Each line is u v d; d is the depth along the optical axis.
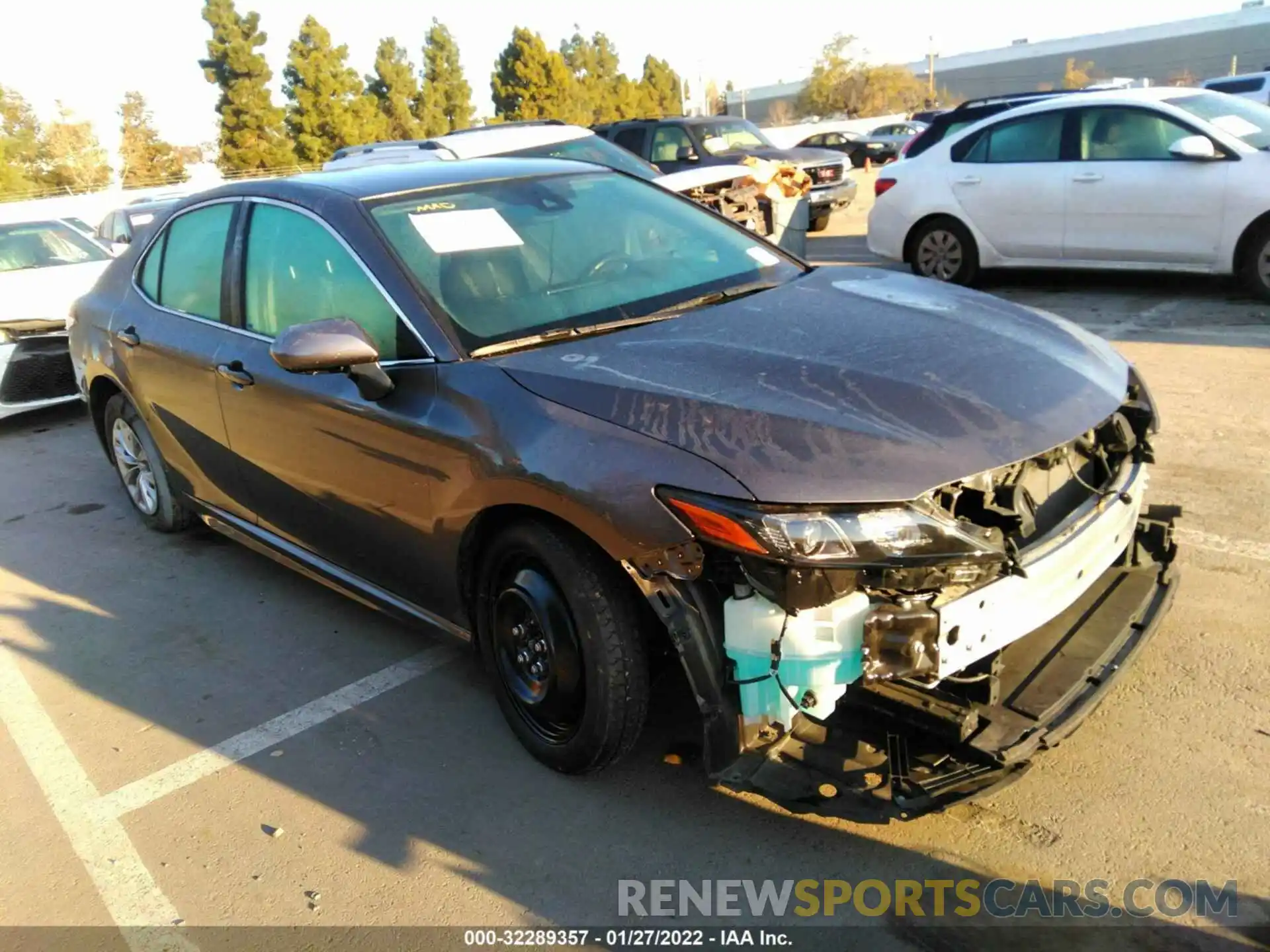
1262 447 4.97
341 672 3.77
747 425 2.47
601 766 2.87
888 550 2.27
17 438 7.55
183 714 3.58
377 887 2.66
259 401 3.73
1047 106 8.67
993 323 3.11
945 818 2.71
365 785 3.08
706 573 2.44
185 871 2.79
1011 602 2.44
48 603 4.61
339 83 47.00
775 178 9.12
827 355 2.80
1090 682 2.69
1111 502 2.84
